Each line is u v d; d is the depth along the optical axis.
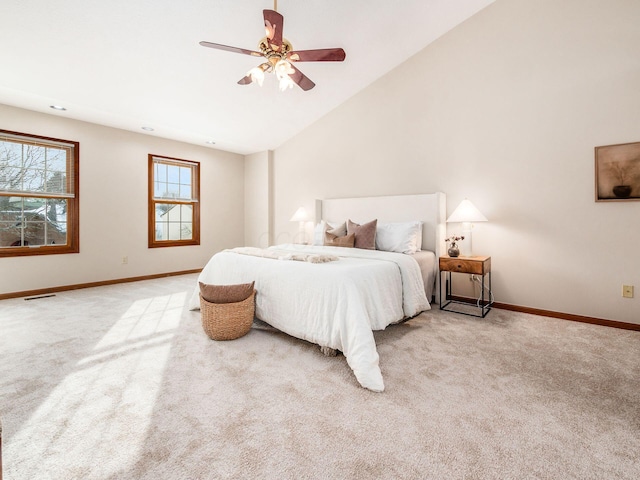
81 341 2.31
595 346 2.22
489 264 3.12
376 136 4.12
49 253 3.88
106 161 4.36
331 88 4.12
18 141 3.68
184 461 1.15
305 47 3.26
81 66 3.01
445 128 3.52
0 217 3.62
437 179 3.60
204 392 1.62
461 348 2.19
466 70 3.35
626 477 1.09
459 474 1.10
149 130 4.62
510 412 1.45
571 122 2.78
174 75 3.32
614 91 2.58
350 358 1.77
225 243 5.89
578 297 2.79
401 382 1.72
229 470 1.11
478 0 3.10
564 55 2.80
